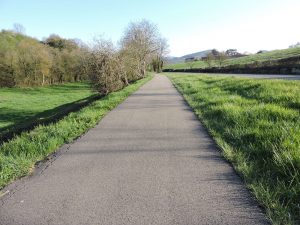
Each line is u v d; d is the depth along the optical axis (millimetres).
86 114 11641
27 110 30375
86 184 4891
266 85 15523
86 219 3762
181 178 5004
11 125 21203
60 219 3789
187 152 6449
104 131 8875
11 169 5559
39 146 7039
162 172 5305
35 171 5629
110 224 3625
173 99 16828
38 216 3887
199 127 8922
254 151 5891
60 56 75188
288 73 38594
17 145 7238
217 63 86688
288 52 95625
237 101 12133
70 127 9203
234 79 24328
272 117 8422
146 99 17297
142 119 10656
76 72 76688
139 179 5016
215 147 6762
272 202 3920
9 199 4438
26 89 58969
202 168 5441
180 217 3736
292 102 10172
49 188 4789
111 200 4266
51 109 30203
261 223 3533
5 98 42750
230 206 3977
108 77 24156
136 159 6098
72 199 4348
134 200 4242
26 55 62906
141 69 59125
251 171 4984
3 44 63219
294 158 5023
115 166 5715
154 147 6926
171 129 8766
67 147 7238
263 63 50344
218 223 3568
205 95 15805
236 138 6977
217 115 10180
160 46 67812
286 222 3443
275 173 4848
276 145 5875
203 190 4500
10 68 60312
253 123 7914
